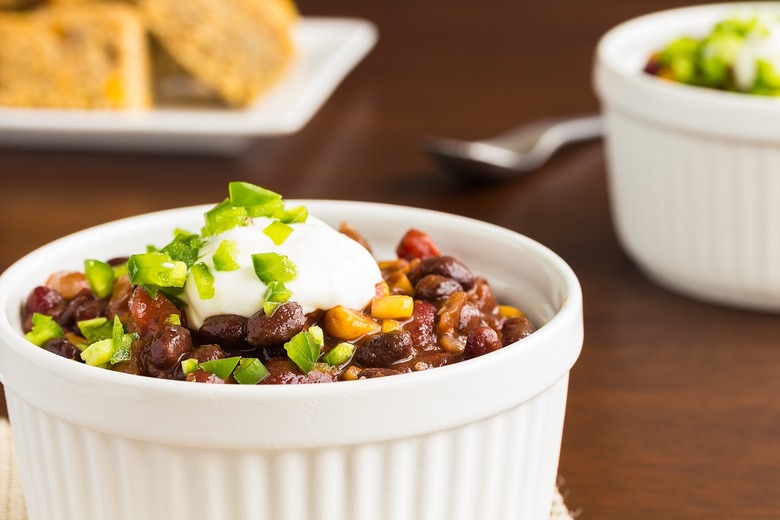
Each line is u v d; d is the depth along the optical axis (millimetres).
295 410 434
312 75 1091
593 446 590
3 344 460
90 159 941
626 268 749
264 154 948
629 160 710
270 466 440
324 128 1018
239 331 464
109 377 439
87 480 453
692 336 675
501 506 464
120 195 857
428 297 491
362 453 441
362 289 477
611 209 848
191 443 436
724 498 561
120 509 451
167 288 475
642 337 673
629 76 700
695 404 619
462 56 1236
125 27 967
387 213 536
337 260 476
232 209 484
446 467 451
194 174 903
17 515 525
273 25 1044
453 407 443
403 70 1190
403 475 447
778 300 694
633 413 612
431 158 877
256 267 467
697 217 689
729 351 662
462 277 500
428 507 452
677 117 678
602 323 685
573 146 1005
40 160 938
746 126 663
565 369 466
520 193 879
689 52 731
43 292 496
